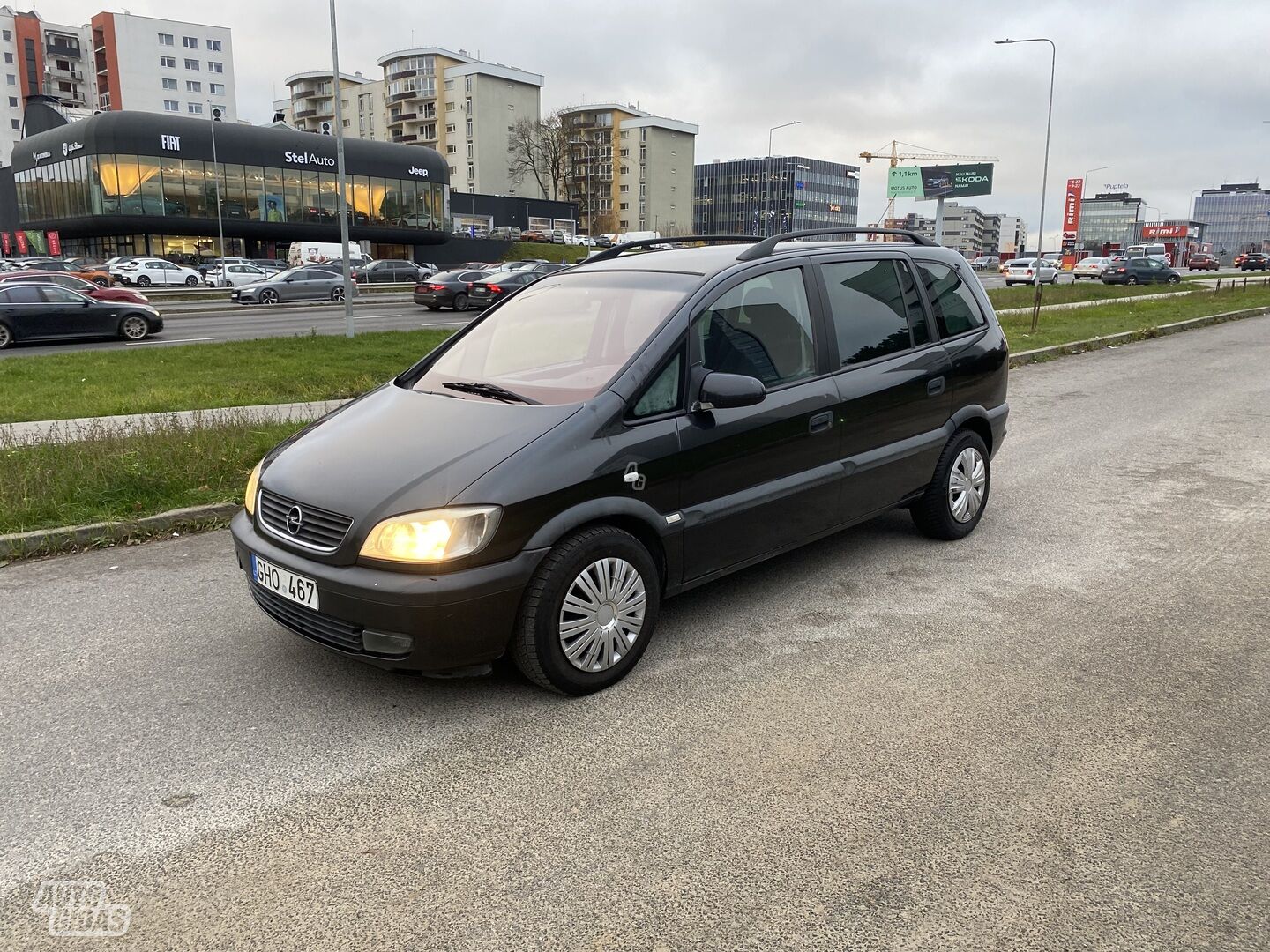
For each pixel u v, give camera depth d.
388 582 3.20
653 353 3.79
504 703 3.56
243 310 30.27
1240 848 2.63
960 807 2.84
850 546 5.46
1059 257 79.62
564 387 3.80
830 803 2.87
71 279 25.22
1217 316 22.91
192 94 115.56
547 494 3.35
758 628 4.25
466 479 3.29
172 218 61.22
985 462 5.59
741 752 3.18
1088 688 3.64
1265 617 4.34
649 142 119.31
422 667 3.28
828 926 2.34
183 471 6.63
